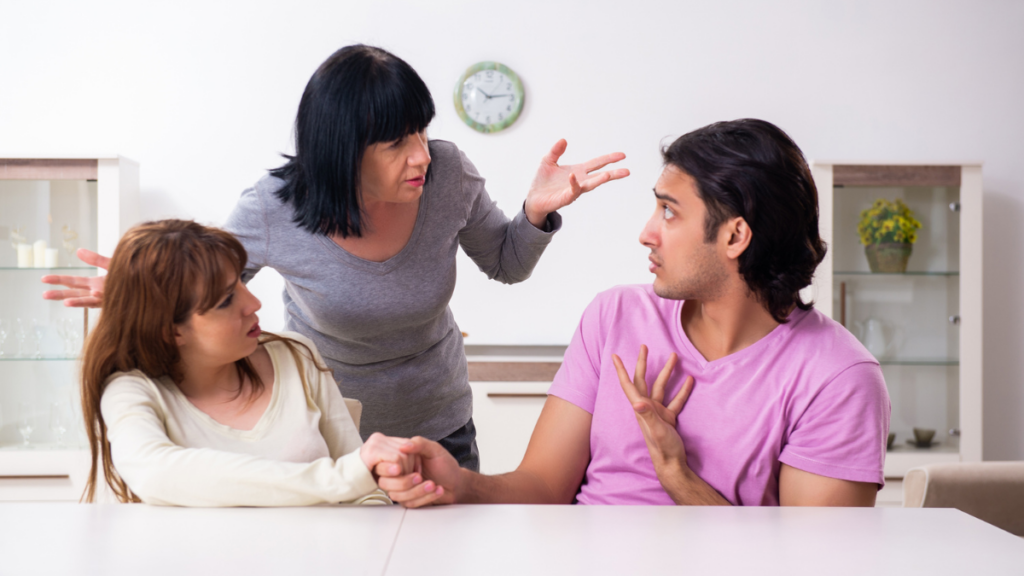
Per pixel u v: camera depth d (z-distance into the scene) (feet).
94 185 8.91
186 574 1.82
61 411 9.00
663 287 3.39
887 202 9.51
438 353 4.95
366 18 10.14
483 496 3.09
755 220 3.13
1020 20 10.44
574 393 3.72
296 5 10.07
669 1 10.27
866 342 9.57
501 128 10.21
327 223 3.91
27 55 9.91
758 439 3.28
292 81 10.09
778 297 3.27
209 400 3.23
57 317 9.03
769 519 2.35
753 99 10.37
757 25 10.34
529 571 1.86
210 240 3.03
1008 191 10.53
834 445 3.19
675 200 3.27
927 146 10.49
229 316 3.05
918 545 2.09
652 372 3.54
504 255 5.15
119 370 3.13
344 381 4.75
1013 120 10.50
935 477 5.30
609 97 10.30
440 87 10.22
